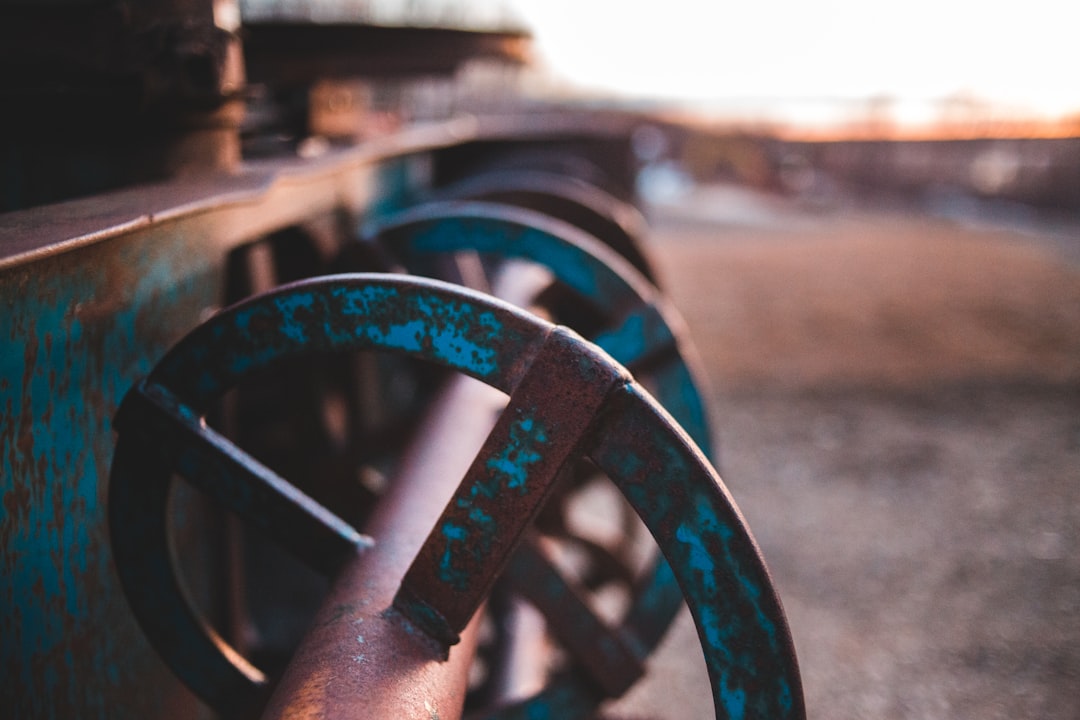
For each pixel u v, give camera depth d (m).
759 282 5.66
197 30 1.24
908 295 5.30
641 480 0.81
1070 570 2.18
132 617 1.04
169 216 1.04
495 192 1.93
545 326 0.81
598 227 1.91
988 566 2.20
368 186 2.03
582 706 1.23
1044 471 2.77
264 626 1.73
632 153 4.82
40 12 1.17
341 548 0.92
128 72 1.19
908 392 3.48
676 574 0.82
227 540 1.28
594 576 1.96
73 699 0.94
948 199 11.29
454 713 0.83
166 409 0.90
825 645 1.87
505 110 8.01
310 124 2.25
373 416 2.02
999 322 4.62
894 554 2.25
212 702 0.99
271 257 1.56
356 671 0.80
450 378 1.27
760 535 2.35
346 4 2.22
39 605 0.89
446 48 2.54
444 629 0.84
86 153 1.24
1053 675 1.77
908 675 1.77
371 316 0.85
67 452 0.92
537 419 0.81
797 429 3.09
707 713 1.69
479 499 0.82
